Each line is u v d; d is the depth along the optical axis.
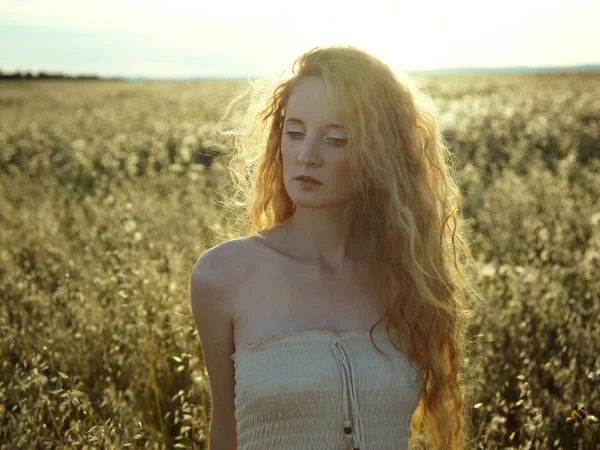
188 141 11.54
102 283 3.49
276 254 1.72
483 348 3.07
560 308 3.57
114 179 8.65
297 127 1.67
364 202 1.80
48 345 3.01
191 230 5.14
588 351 2.95
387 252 1.78
